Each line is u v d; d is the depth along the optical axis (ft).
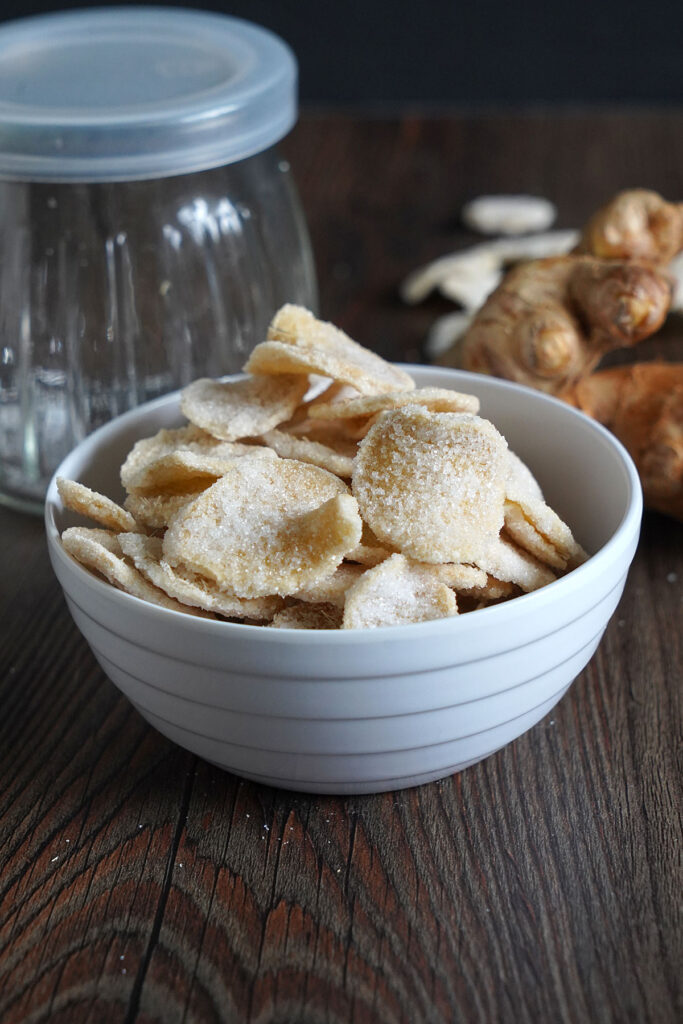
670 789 1.27
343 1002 1.12
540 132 2.58
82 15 1.79
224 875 1.20
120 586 1.21
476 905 1.18
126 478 1.30
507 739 1.23
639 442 1.56
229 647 1.13
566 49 3.36
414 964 1.14
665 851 1.22
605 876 1.20
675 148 2.46
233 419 1.31
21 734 1.34
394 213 2.25
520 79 3.41
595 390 1.60
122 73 1.64
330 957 1.15
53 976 1.14
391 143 2.56
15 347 1.62
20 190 1.59
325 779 1.21
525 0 3.29
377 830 1.24
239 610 1.18
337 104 3.43
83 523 1.32
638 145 2.49
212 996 1.12
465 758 1.22
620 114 2.66
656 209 1.65
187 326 1.64
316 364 1.29
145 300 1.62
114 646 1.19
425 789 1.27
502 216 2.17
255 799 1.27
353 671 1.13
